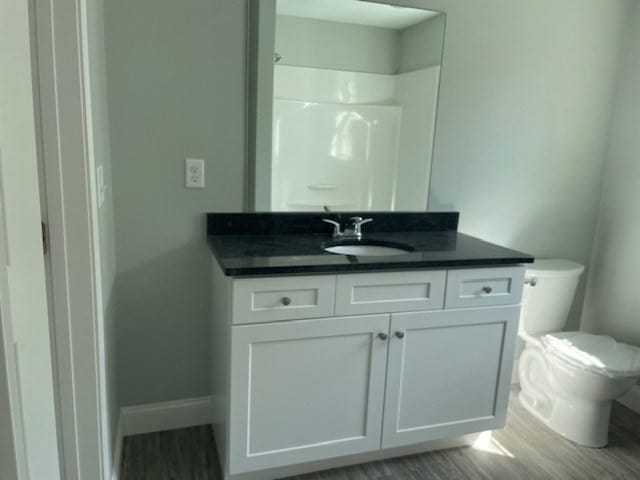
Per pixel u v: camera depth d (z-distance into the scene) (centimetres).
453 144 236
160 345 211
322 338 173
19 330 51
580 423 220
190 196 201
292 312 166
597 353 216
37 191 57
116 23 180
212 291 206
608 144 263
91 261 132
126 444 207
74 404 138
